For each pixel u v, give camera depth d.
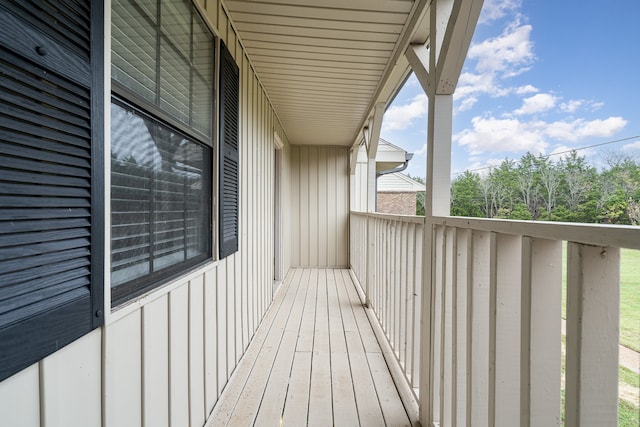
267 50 2.63
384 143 7.07
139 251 1.15
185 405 1.49
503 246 0.99
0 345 0.60
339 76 3.15
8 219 0.63
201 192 1.75
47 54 0.70
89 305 0.84
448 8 1.59
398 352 2.33
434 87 1.61
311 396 1.93
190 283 1.55
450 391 1.42
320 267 6.42
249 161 2.79
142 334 1.15
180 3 1.47
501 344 0.99
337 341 2.76
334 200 6.47
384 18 2.16
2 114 0.61
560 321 0.82
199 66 1.70
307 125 5.00
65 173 0.76
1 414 0.63
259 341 2.76
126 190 1.07
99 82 0.87
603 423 0.67
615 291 0.66
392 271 2.55
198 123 1.69
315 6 2.06
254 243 2.95
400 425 1.68
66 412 0.80
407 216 2.07
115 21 1.00
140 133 1.15
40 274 0.69
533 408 0.83
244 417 1.74
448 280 1.44
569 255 0.70
